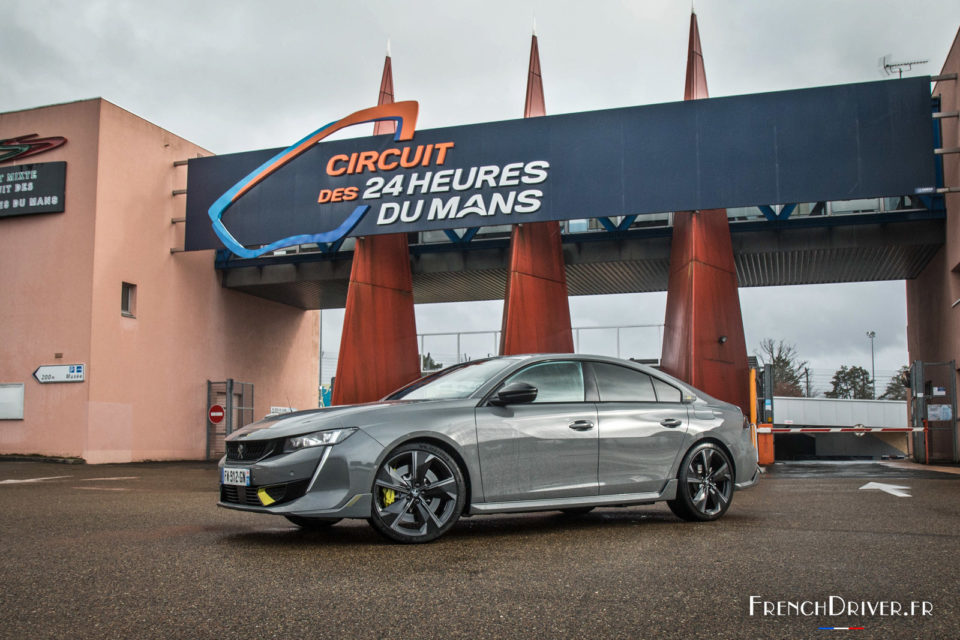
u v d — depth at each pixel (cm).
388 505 503
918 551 466
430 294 2725
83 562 432
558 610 325
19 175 2119
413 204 2067
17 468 1738
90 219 2064
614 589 363
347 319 2052
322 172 2159
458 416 534
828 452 3547
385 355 2116
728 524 605
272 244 2173
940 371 2055
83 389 2016
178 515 685
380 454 498
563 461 566
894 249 2045
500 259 2262
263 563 429
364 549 477
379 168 2106
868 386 8188
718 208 1891
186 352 2388
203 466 1939
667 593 355
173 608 329
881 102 1838
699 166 1911
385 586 369
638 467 598
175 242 2352
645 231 2162
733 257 2022
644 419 608
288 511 490
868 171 1825
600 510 732
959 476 1309
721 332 1919
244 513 702
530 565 422
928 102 1812
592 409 590
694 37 2158
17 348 2089
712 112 1922
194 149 2444
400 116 2105
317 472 492
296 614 319
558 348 2039
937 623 308
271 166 2200
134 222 2194
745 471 659
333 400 2008
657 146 1941
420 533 505
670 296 2055
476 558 445
